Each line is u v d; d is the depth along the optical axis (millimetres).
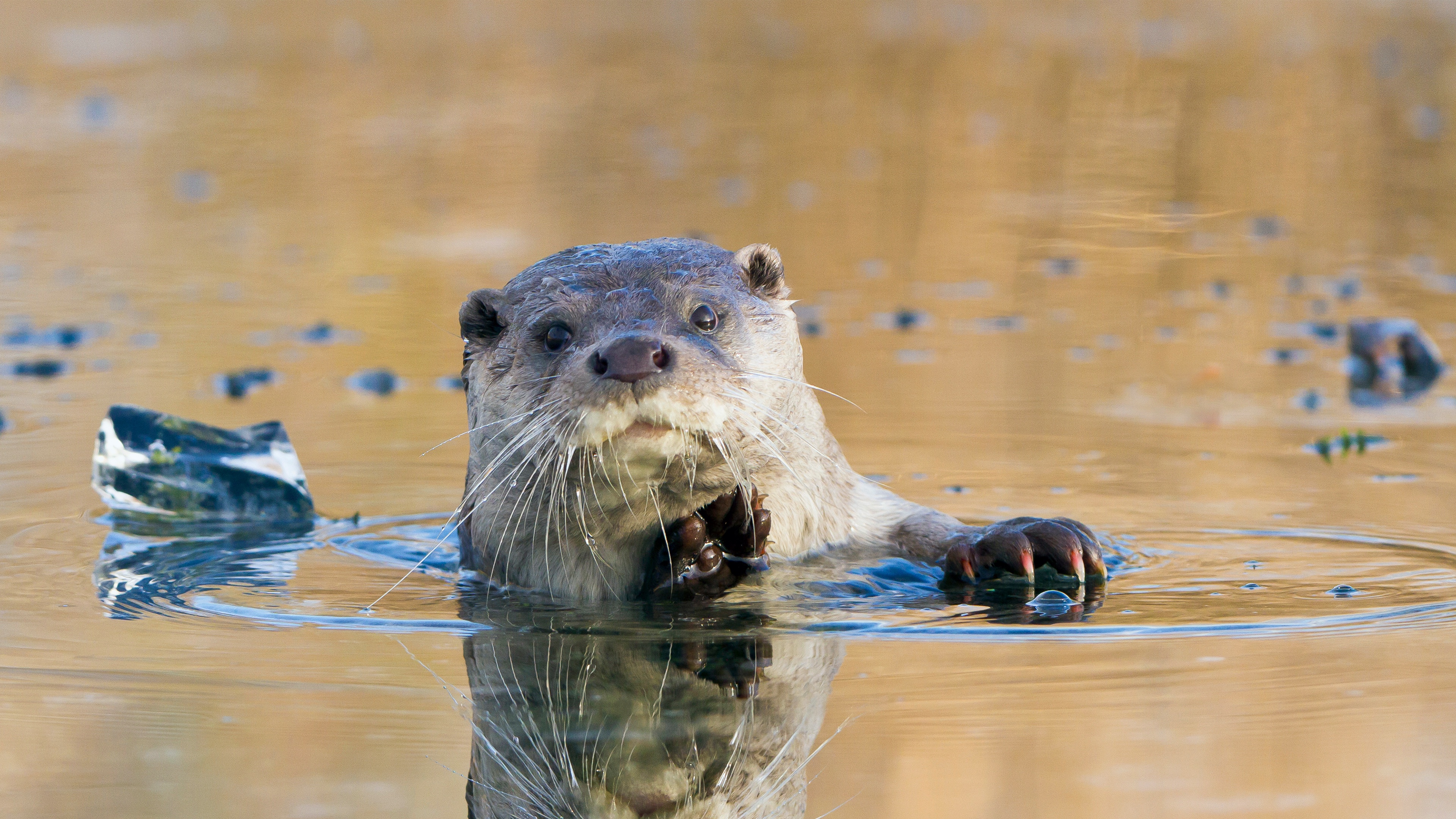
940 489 11898
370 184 29438
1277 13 56562
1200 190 28031
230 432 12133
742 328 9469
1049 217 25969
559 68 45562
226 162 31828
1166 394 15227
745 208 26328
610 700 7270
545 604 9227
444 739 6809
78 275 22188
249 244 24328
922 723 6766
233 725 6930
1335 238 24078
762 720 6922
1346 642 7824
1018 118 36000
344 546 10805
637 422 8328
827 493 10320
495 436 9703
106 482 11789
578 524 9273
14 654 8023
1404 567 9430
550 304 9508
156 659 7945
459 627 8633
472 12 62688
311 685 7523
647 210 25984
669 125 36375
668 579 9461
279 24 56969
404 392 15797
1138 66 42719
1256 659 7559
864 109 37875
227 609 9016
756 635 8281
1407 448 12930
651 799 6215
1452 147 31375
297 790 6223
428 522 11484
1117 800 5883
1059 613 8570
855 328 18562
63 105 38312
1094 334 18094
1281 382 15664
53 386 15883
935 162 31172
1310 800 5816
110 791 6238
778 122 36562
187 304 20344
